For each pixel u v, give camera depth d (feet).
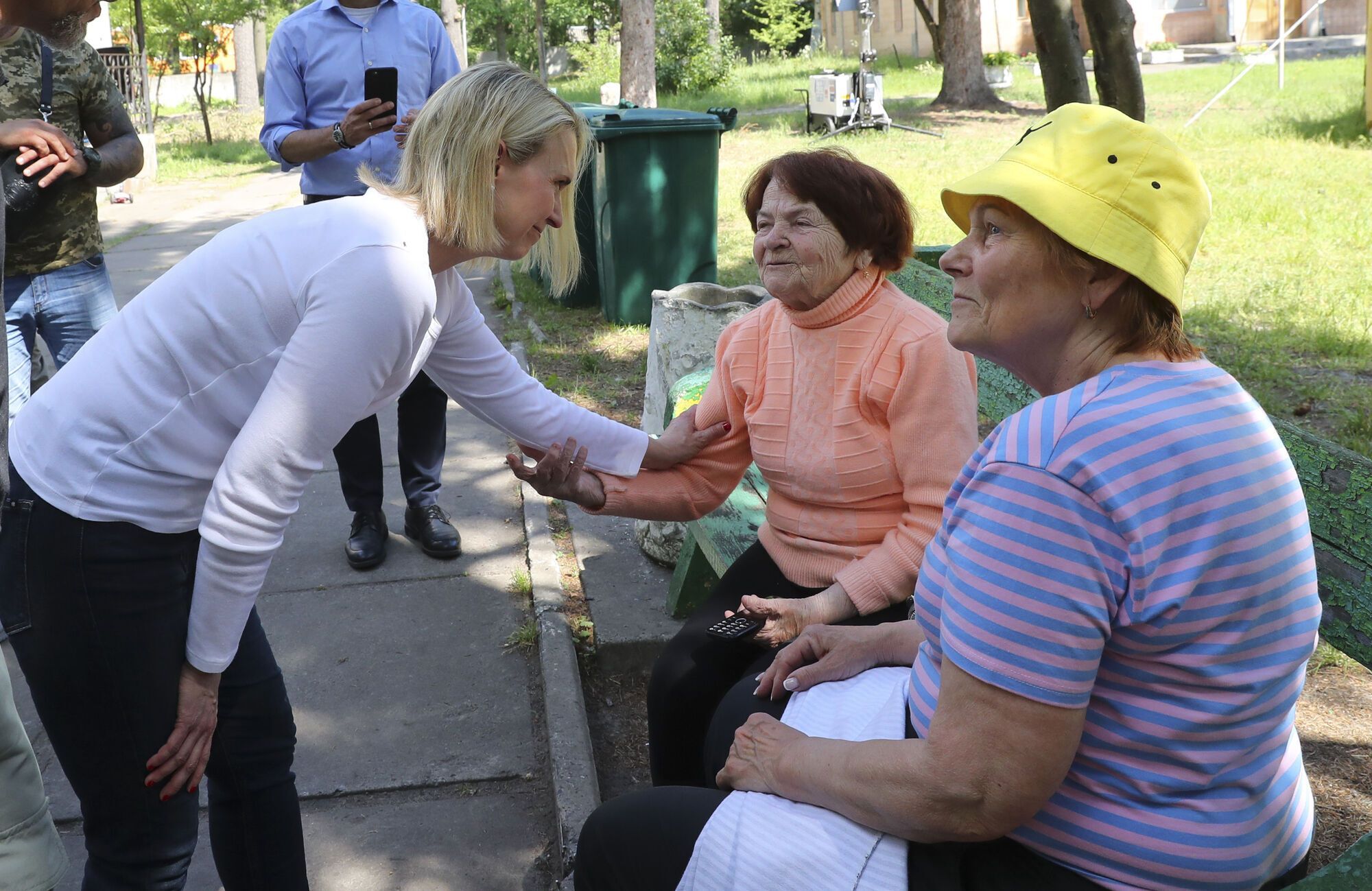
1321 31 127.24
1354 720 10.33
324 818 9.68
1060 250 5.15
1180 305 5.14
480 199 6.49
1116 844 4.83
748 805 5.58
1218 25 128.98
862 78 61.57
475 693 11.37
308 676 11.77
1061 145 5.16
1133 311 5.16
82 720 6.63
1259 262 27.96
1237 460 4.74
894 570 7.66
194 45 80.38
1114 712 4.81
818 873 5.27
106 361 6.44
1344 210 33.09
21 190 12.51
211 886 8.96
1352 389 18.90
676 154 23.44
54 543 6.35
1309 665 11.27
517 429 8.61
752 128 68.08
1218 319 22.94
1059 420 4.80
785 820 5.44
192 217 44.29
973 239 5.47
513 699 11.25
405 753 10.49
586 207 25.38
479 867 9.08
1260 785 4.90
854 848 5.25
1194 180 5.12
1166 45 117.70
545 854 9.21
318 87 13.84
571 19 123.44
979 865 5.13
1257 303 24.17
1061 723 4.65
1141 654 4.72
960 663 4.78
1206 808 4.81
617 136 22.98
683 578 12.09
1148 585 4.60
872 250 7.67
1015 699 4.66
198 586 6.35
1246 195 35.55
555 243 7.36
